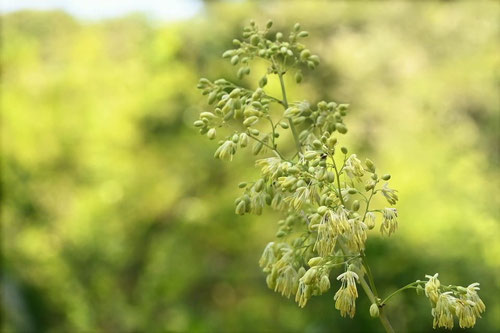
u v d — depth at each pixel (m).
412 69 15.27
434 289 2.03
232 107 2.36
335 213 2.01
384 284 8.33
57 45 13.09
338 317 8.54
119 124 11.93
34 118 11.63
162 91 12.12
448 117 14.08
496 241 8.55
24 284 11.66
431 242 8.51
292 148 10.26
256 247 11.66
